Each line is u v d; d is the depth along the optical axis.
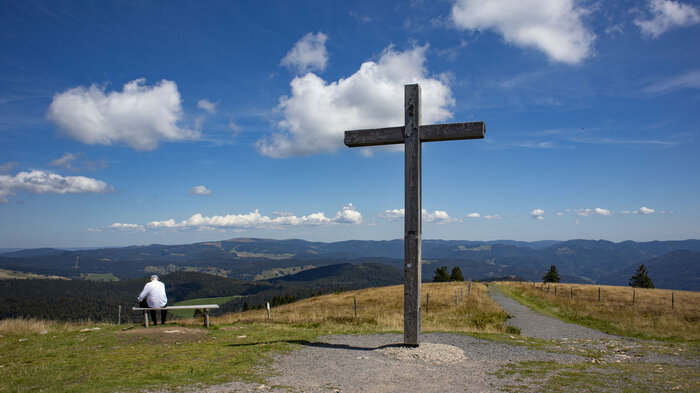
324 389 5.80
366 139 8.91
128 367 6.73
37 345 8.46
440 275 84.88
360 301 31.92
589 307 25.41
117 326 11.73
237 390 5.58
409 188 8.47
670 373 6.94
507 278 130.25
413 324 8.30
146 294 11.43
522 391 5.66
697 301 27.72
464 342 10.21
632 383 6.12
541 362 7.91
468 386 5.98
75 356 7.50
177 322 12.53
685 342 14.17
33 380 5.90
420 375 6.66
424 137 8.48
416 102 8.52
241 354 7.88
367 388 5.88
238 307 181.88
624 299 29.39
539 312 25.05
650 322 18.95
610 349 10.55
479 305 26.59
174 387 5.66
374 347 9.09
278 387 5.81
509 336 11.87
